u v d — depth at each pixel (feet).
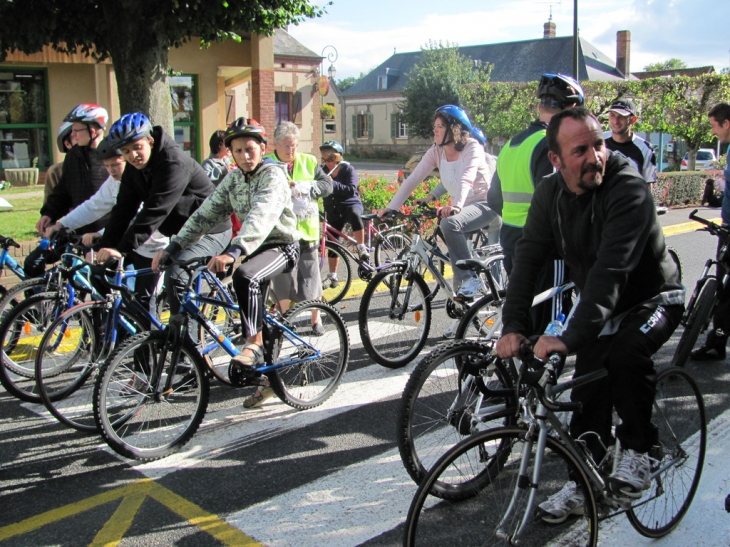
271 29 31.17
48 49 46.09
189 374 13.32
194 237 14.30
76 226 16.53
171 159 14.46
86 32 30.12
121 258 14.19
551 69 161.27
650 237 9.26
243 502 11.30
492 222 18.86
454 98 143.64
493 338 12.46
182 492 11.63
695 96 73.41
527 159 13.99
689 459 10.61
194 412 13.26
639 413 9.16
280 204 13.73
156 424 13.05
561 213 9.46
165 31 29.01
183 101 49.62
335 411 15.16
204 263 13.38
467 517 9.20
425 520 8.93
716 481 11.99
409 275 17.98
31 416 14.80
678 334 20.81
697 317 14.65
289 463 12.71
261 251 14.43
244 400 15.79
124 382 12.54
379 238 28.07
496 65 168.86
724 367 17.78
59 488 11.75
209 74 49.39
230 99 68.74
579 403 8.47
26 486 11.82
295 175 19.72
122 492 11.61
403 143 182.09
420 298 18.39
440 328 21.29
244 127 13.43
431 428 11.30
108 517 10.81
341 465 12.62
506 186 14.65
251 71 50.16
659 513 10.34
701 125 73.46
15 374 15.28
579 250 9.43
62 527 10.53
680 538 10.34
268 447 13.38
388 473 12.32
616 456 9.61
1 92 48.65
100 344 14.47
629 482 9.08
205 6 27.89
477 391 10.97
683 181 58.85
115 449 12.34
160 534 10.36
